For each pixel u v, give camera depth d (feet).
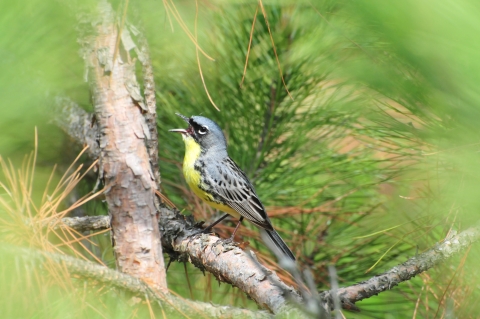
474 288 20.99
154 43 29.27
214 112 30.73
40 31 19.48
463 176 17.71
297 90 28.22
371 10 14.37
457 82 13.88
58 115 28.07
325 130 28.99
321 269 28.60
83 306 16.43
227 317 19.89
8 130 22.00
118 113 26.05
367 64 18.49
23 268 16.33
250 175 29.89
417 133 21.40
